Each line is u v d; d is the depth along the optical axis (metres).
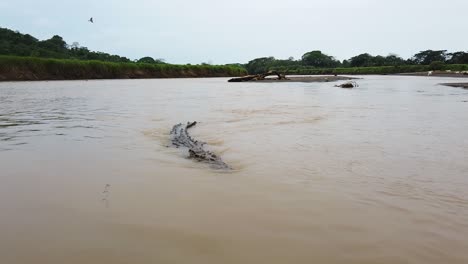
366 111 14.61
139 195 4.95
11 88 32.66
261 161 6.84
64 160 6.77
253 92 27.55
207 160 6.72
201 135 9.70
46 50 76.31
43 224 4.02
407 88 31.22
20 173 5.91
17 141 8.60
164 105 17.73
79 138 9.05
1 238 3.70
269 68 126.06
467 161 6.80
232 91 28.97
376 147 7.97
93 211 4.38
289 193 5.07
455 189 5.30
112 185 5.35
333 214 4.37
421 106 16.41
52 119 12.56
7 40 74.50
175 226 3.99
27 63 53.31
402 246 3.63
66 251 3.45
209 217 4.24
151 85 40.47
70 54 83.25
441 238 3.81
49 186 5.27
